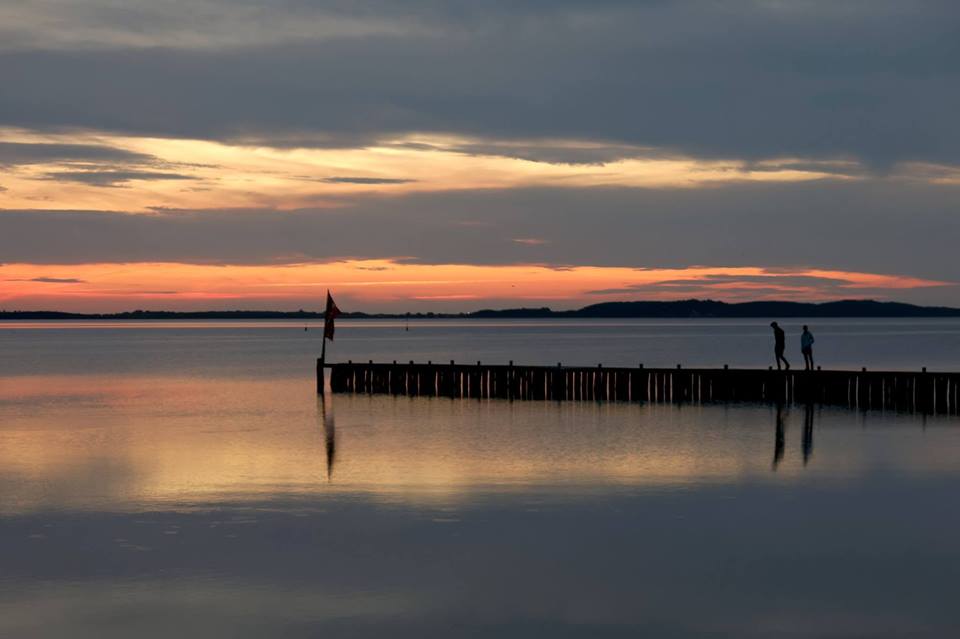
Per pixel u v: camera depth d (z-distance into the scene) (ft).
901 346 441.27
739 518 78.89
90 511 82.48
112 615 58.08
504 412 153.89
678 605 59.62
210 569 66.33
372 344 532.32
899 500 84.74
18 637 54.90
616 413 150.20
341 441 122.93
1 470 102.63
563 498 86.28
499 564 67.26
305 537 73.87
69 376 260.62
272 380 240.12
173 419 151.23
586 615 58.29
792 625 56.54
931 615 57.77
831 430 127.13
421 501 85.56
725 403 161.58
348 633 55.67
